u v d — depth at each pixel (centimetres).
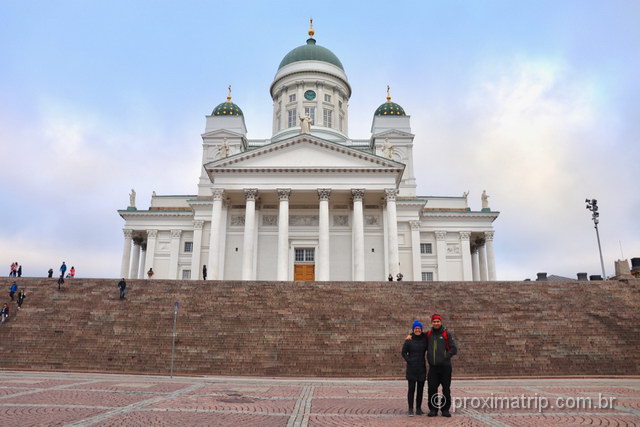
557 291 3297
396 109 7619
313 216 5541
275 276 5325
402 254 6228
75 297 3166
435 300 3166
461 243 6575
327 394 1639
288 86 7431
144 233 6700
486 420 1125
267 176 5219
